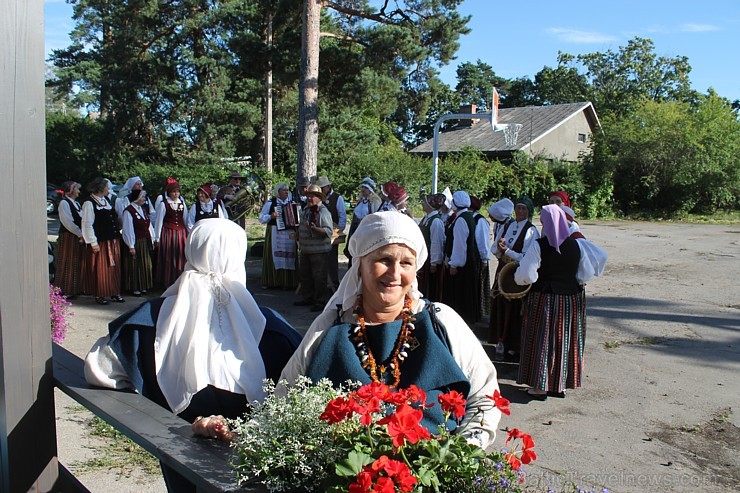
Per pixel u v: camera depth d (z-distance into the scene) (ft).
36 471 7.53
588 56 186.39
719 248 55.11
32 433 7.38
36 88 7.13
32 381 7.42
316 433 4.74
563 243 16.58
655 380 18.94
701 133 97.66
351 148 87.97
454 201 23.71
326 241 27.37
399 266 6.41
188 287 7.75
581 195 95.50
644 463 13.24
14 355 7.12
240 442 4.94
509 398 17.22
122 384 7.52
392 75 61.11
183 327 7.59
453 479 4.54
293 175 88.48
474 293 23.38
